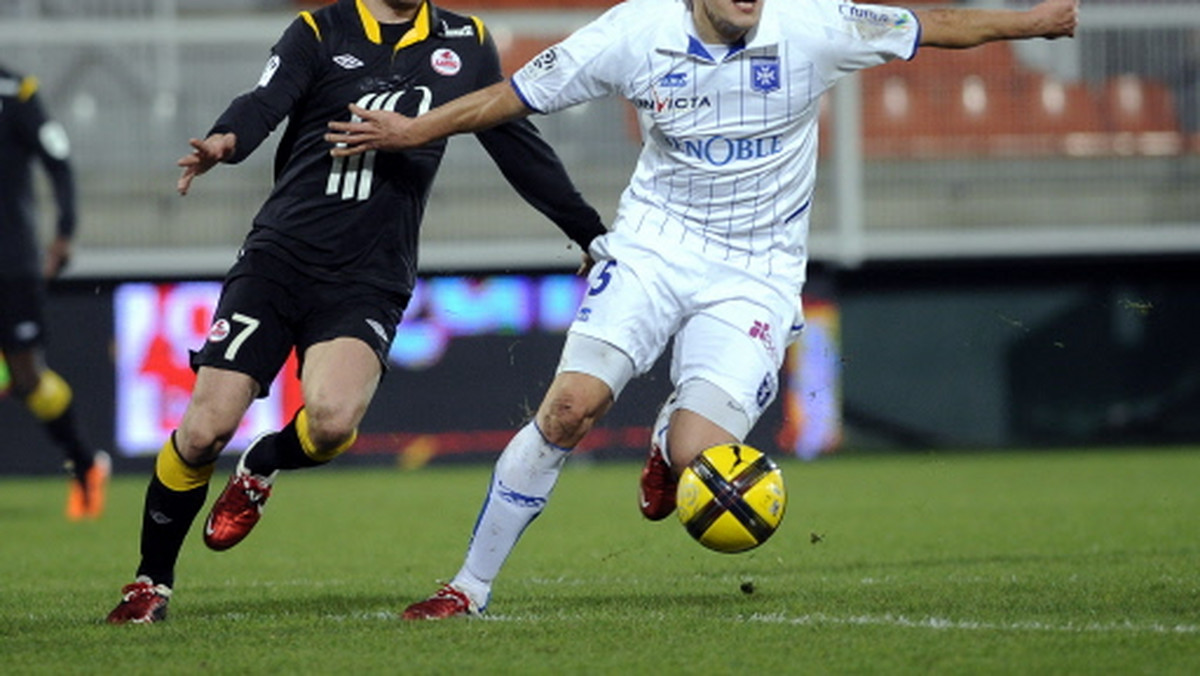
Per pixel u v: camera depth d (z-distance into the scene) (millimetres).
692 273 18281
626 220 18609
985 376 61594
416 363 56062
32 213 37969
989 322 61656
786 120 18031
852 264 60156
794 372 58125
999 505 37406
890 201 61125
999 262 61625
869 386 61188
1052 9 17859
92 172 58625
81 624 18359
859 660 14859
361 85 18781
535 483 18062
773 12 17750
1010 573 23031
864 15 17844
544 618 18125
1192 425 62062
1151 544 27594
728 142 18000
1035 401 61844
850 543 28859
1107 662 14570
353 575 24781
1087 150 62094
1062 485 43406
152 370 54562
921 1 56688
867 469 51531
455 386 56219
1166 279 62312
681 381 18531
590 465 55875
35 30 58594
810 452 58000
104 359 54406
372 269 18562
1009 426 61750
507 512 18109
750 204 18344
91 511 38438
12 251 37562
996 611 18328
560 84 17844
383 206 18625
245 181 59281
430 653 15547
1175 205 61969
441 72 19094
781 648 15641
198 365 18234
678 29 17703
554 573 24516
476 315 56250
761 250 18562
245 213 59281
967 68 62375
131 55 59062
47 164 38438
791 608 19078
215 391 17922
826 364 58656
